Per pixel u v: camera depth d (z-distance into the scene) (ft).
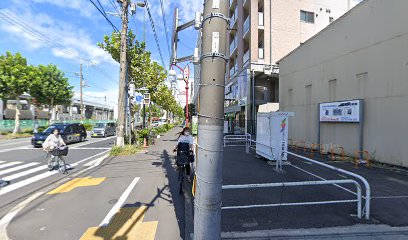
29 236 13.01
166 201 18.17
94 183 23.06
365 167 30.63
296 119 51.67
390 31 30.78
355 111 35.40
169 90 116.78
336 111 39.06
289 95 54.80
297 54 51.55
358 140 35.45
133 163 32.71
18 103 81.76
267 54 71.87
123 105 42.88
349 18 37.45
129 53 50.16
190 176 24.95
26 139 74.18
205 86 9.07
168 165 31.27
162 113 161.99
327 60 42.27
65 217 15.34
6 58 76.43
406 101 28.81
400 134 29.48
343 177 25.27
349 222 14.06
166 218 15.16
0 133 85.81
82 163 34.78
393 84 30.35
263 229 13.15
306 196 18.97
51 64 99.76
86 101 215.10
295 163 33.63
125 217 15.31
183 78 61.52
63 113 184.75
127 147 41.60
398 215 15.14
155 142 57.82
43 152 45.29
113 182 23.36
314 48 45.80
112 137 86.48
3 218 15.35
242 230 13.03
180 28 22.15
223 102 9.25
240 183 22.98
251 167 30.73
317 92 44.80
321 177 25.35
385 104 31.42
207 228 9.13
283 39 72.90
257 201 17.87
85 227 13.97
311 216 14.94
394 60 30.25
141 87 57.93
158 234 13.10
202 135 9.16
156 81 67.00
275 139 31.12
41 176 26.76
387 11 31.22
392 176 25.75
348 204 17.13
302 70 49.67
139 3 40.52
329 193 19.70
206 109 9.07
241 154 42.14
